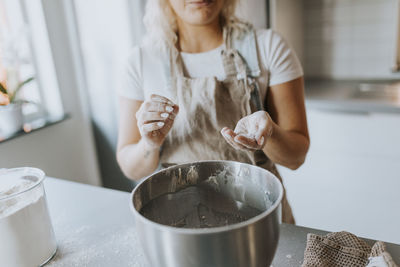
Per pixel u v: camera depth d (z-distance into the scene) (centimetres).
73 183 82
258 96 81
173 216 45
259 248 34
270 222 34
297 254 50
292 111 82
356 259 45
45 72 158
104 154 185
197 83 81
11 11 148
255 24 150
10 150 137
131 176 88
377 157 148
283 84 82
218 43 86
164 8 84
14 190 52
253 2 145
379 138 145
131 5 147
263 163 85
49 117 161
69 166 169
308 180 167
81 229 62
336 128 153
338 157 157
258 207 46
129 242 57
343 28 191
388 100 147
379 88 174
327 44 198
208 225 43
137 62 87
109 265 52
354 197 158
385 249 45
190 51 86
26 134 137
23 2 149
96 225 63
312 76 209
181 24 84
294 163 80
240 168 48
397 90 167
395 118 139
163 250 34
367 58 189
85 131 177
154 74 86
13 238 48
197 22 76
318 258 46
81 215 67
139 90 89
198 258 32
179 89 82
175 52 85
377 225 157
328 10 192
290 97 82
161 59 85
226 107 81
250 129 58
